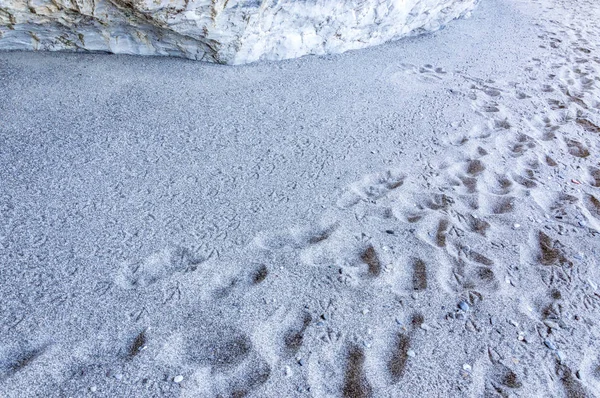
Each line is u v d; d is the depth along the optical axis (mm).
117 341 1313
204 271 1591
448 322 1466
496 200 2152
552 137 2863
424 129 2809
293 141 2510
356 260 1714
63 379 1189
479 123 2955
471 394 1246
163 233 1759
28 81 2621
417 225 1908
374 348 1355
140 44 3117
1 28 2627
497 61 4238
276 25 3316
